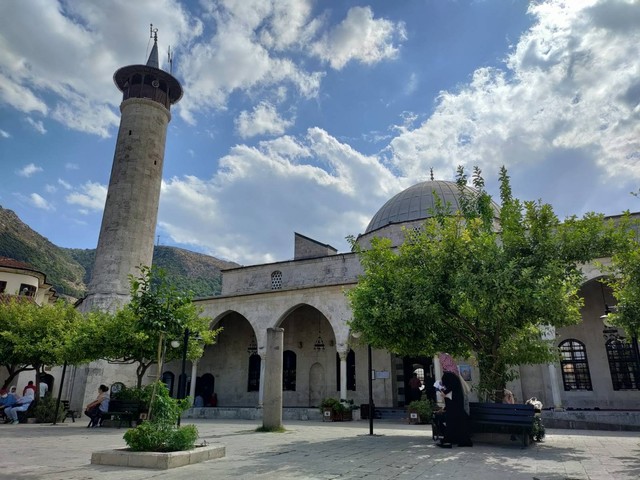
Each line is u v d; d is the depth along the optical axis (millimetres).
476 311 10508
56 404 19406
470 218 13109
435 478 6266
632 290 11375
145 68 32406
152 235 30344
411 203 29969
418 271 11633
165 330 13211
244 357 30016
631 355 22016
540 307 10000
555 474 6590
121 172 30125
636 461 7883
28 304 23281
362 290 12266
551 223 11156
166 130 33094
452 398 10148
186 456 7688
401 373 25703
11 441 11680
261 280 31594
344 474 6590
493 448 9680
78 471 6961
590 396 22031
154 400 8695
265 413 14898
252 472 6805
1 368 28062
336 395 26562
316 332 28188
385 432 14312
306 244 33500
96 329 17641
